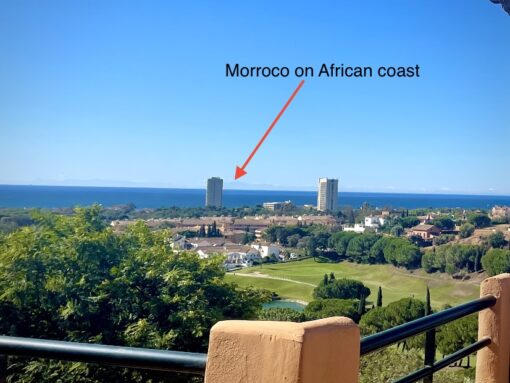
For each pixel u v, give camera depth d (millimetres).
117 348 1766
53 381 10109
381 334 2105
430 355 2578
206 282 13180
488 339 3076
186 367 1708
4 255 12438
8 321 12156
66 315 11969
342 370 1733
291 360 1563
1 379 1854
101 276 12758
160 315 12430
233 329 1653
